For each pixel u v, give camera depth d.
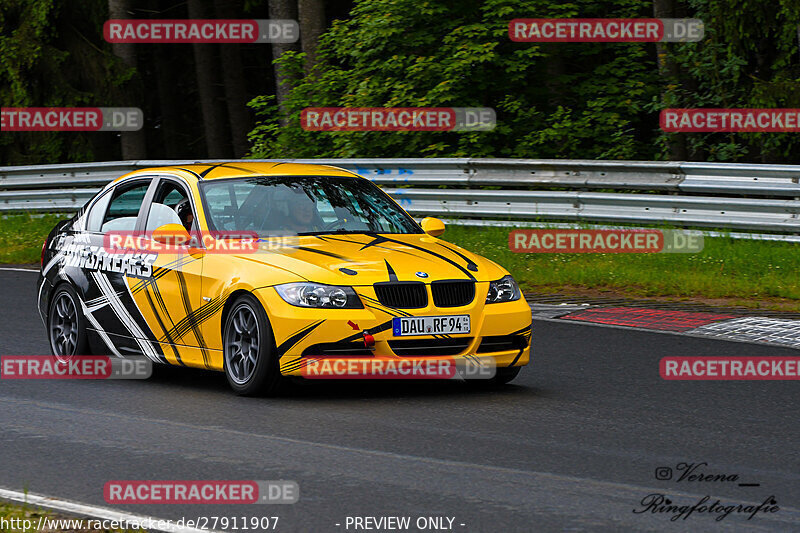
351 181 22.30
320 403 18.66
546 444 15.76
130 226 22.09
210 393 19.80
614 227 36.47
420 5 47.78
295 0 61.19
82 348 22.64
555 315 28.14
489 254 36.38
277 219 20.61
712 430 16.73
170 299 20.48
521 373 21.47
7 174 48.94
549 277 33.50
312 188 21.52
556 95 50.22
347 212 21.22
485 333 18.91
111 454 15.35
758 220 34.19
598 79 49.97
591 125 48.66
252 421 17.27
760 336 24.78
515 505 12.77
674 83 48.19
